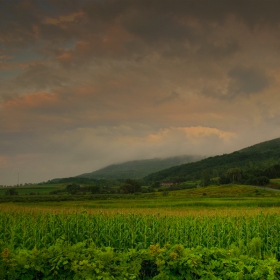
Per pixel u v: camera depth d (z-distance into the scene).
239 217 28.58
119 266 9.62
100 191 153.25
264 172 192.50
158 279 9.62
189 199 78.50
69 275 9.62
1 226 21.92
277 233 20.17
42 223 23.20
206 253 10.54
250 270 9.57
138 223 22.58
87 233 20.80
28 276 9.28
